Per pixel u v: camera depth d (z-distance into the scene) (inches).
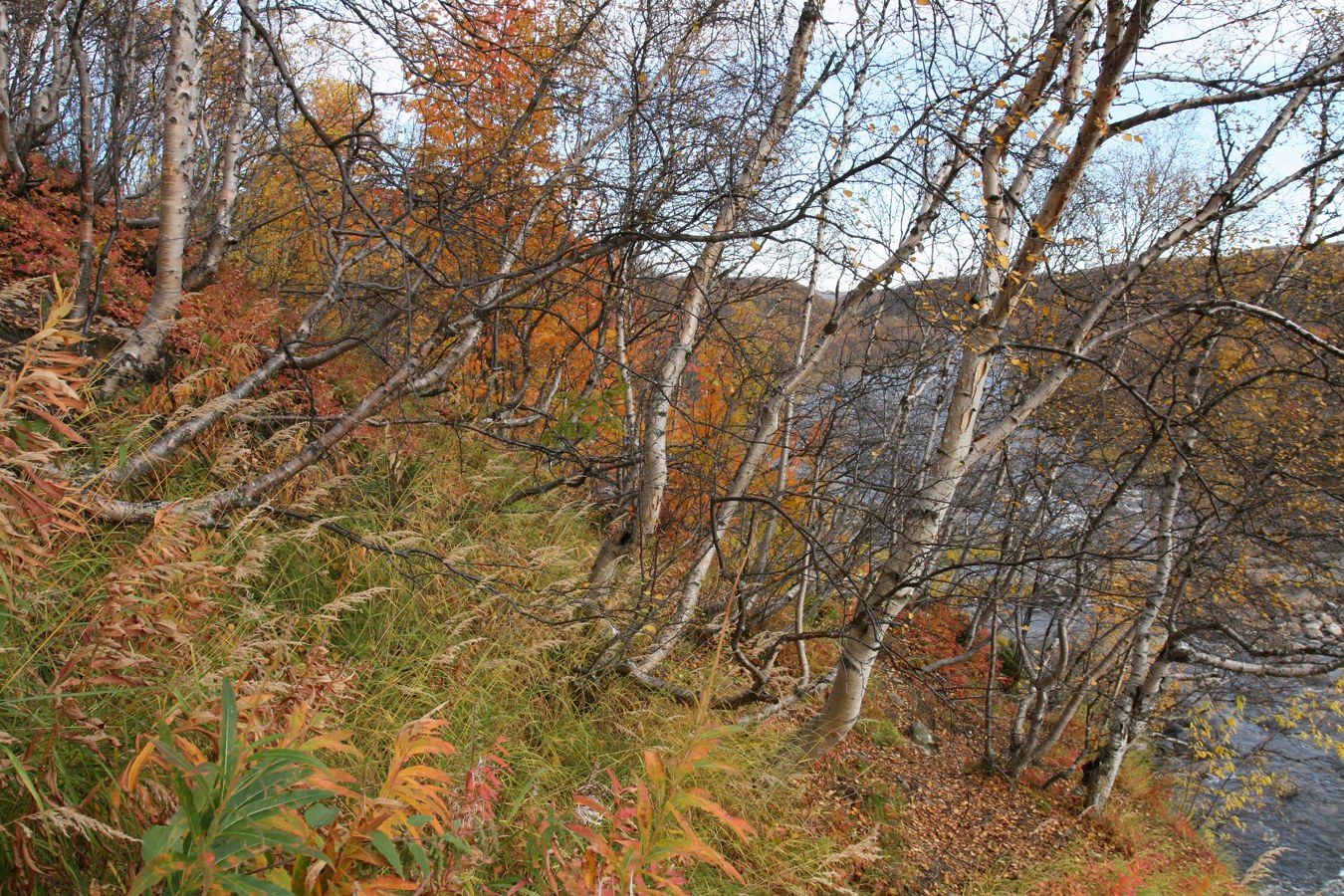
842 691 256.5
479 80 245.3
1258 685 466.9
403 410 254.2
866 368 299.7
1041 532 388.5
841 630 233.1
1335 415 343.6
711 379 314.3
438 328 192.9
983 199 230.7
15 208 250.5
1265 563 371.6
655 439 229.0
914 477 275.1
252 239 390.6
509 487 280.5
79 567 126.3
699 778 189.8
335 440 180.5
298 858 68.7
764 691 233.6
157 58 336.2
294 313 338.3
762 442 250.2
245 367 214.5
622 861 77.9
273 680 109.8
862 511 253.1
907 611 261.3
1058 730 401.1
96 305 187.2
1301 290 333.7
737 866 185.5
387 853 68.1
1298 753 545.6
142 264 283.6
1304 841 456.8
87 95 184.5
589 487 323.6
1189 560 350.3
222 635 127.7
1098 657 501.4
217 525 155.1
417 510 214.8
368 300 246.8
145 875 55.7
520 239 251.8
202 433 178.2
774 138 232.5
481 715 165.8
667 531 300.8
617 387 237.6
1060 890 267.7
